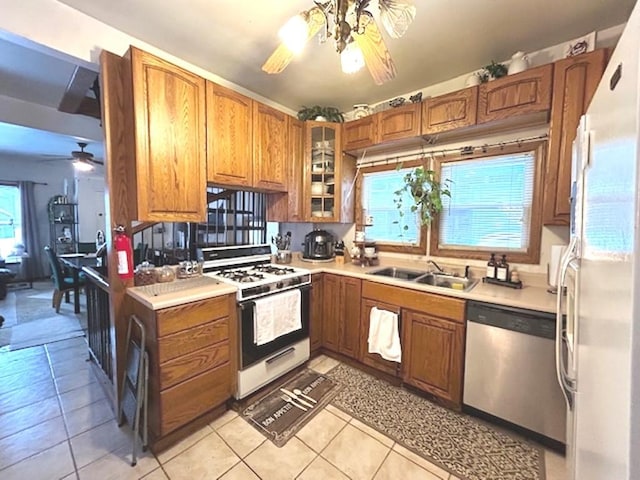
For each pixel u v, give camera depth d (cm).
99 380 227
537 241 212
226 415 192
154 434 161
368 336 238
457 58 216
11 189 582
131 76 169
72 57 176
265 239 323
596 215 75
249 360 202
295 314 232
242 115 233
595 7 163
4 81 275
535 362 162
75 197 603
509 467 151
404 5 115
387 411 196
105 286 194
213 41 202
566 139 170
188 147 196
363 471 149
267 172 257
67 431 175
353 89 272
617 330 54
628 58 53
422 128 235
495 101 198
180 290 182
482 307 179
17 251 578
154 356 159
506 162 226
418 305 209
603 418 62
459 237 252
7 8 153
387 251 295
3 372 242
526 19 174
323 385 226
